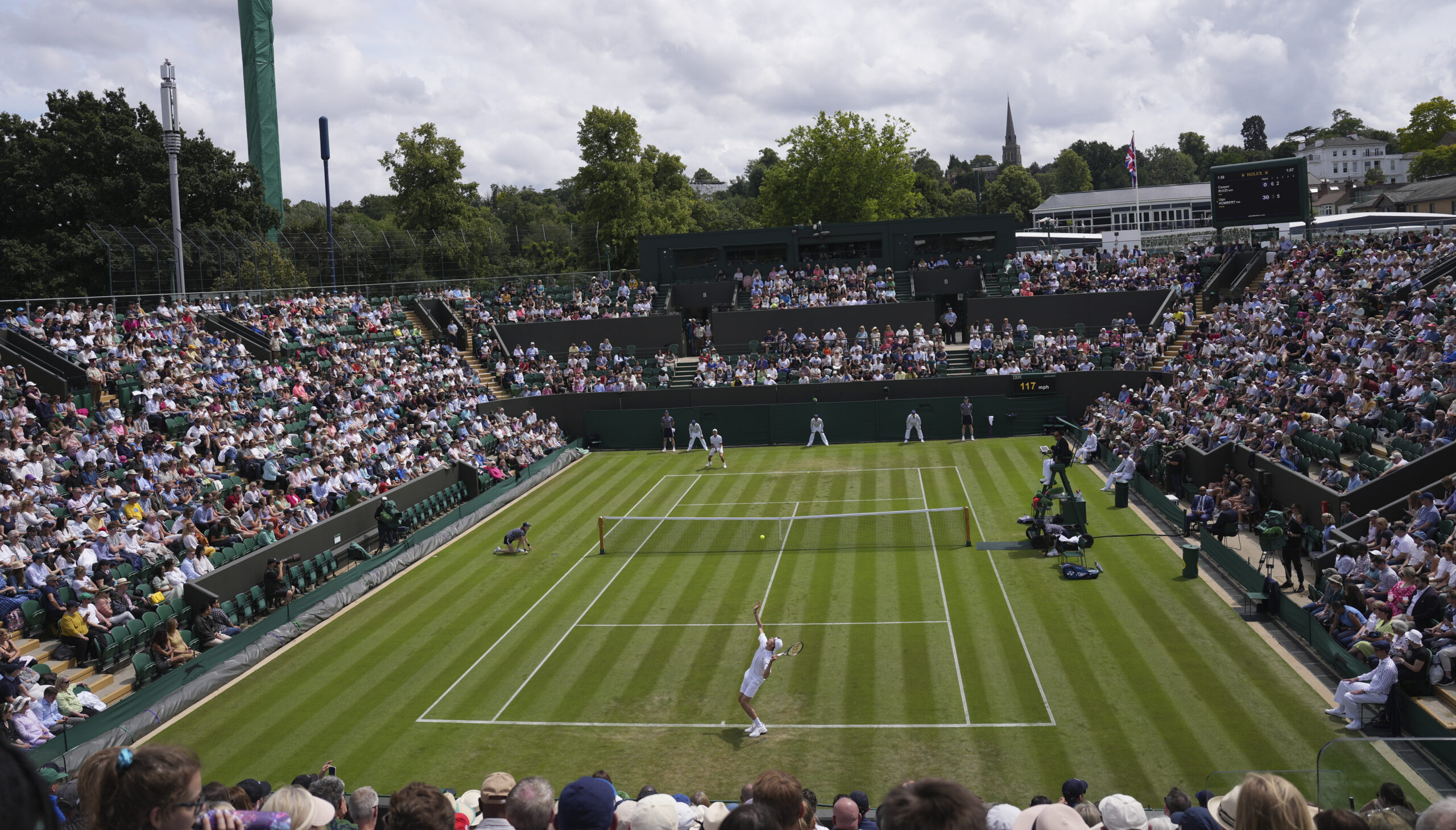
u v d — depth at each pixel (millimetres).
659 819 7250
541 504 44750
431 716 23031
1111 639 25250
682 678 24484
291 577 32281
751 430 57688
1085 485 42375
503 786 8922
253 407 43500
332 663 26703
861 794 14984
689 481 48156
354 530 37094
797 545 35844
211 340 49219
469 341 66125
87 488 31250
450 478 44875
